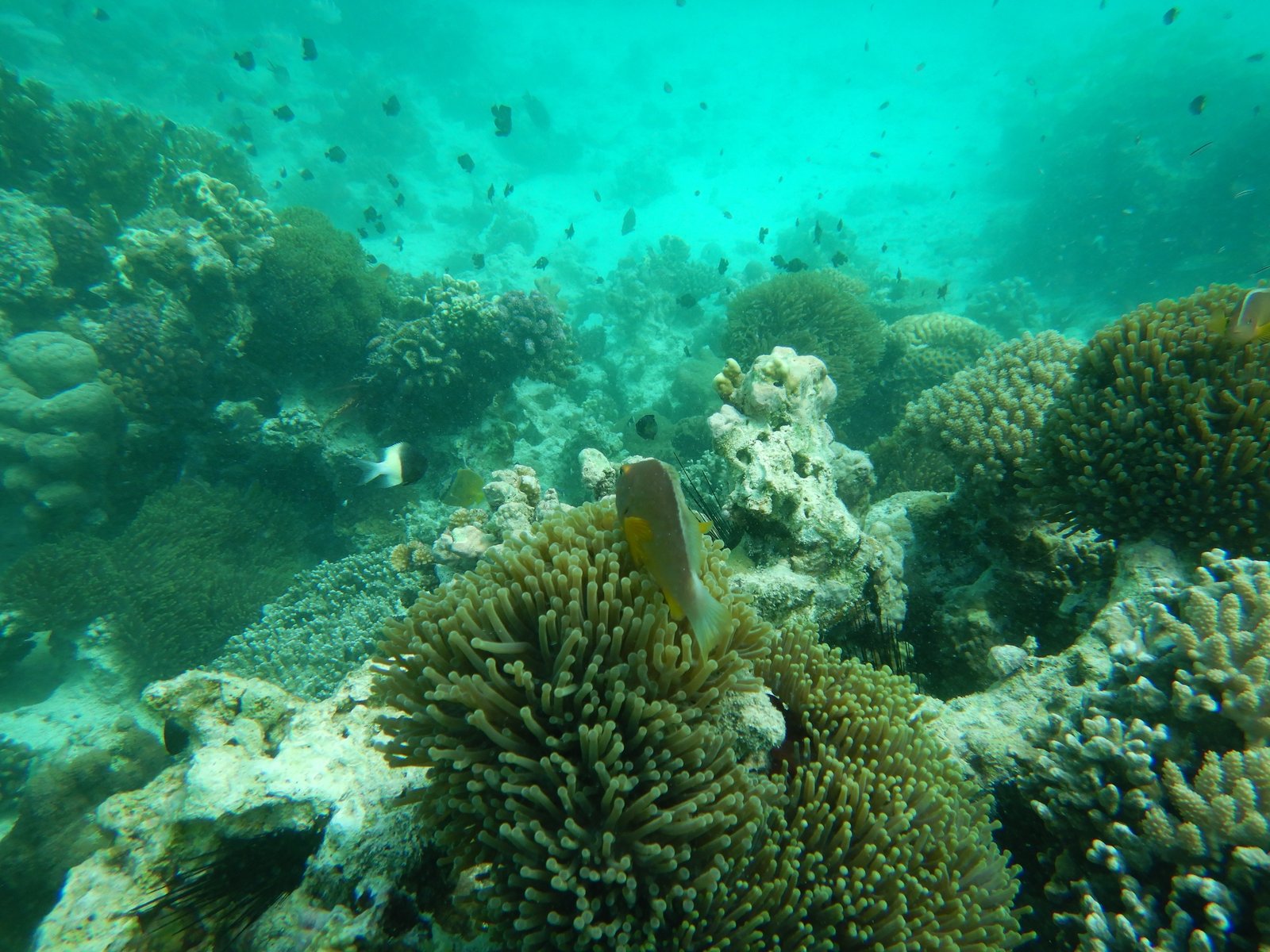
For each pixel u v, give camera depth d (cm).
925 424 576
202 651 886
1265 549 349
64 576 903
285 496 1133
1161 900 241
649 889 191
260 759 322
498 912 209
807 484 453
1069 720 319
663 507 187
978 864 254
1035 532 507
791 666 290
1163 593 327
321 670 671
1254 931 216
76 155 1323
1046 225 2569
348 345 1077
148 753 695
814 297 1076
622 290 2044
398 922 268
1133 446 379
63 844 614
